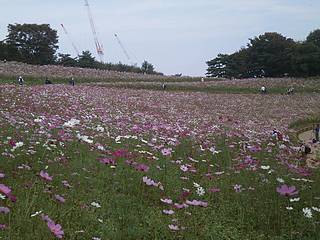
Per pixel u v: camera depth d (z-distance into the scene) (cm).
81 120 1300
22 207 452
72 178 604
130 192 594
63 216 462
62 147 776
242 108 3081
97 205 495
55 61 8344
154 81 5653
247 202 598
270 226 536
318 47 6950
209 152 955
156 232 460
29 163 642
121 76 5822
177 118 1916
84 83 4622
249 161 816
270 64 7544
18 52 7906
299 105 3625
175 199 581
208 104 3164
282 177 738
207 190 627
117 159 727
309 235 496
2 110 1332
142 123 1409
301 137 2039
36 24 8225
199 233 479
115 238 436
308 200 614
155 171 682
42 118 1066
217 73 9069
